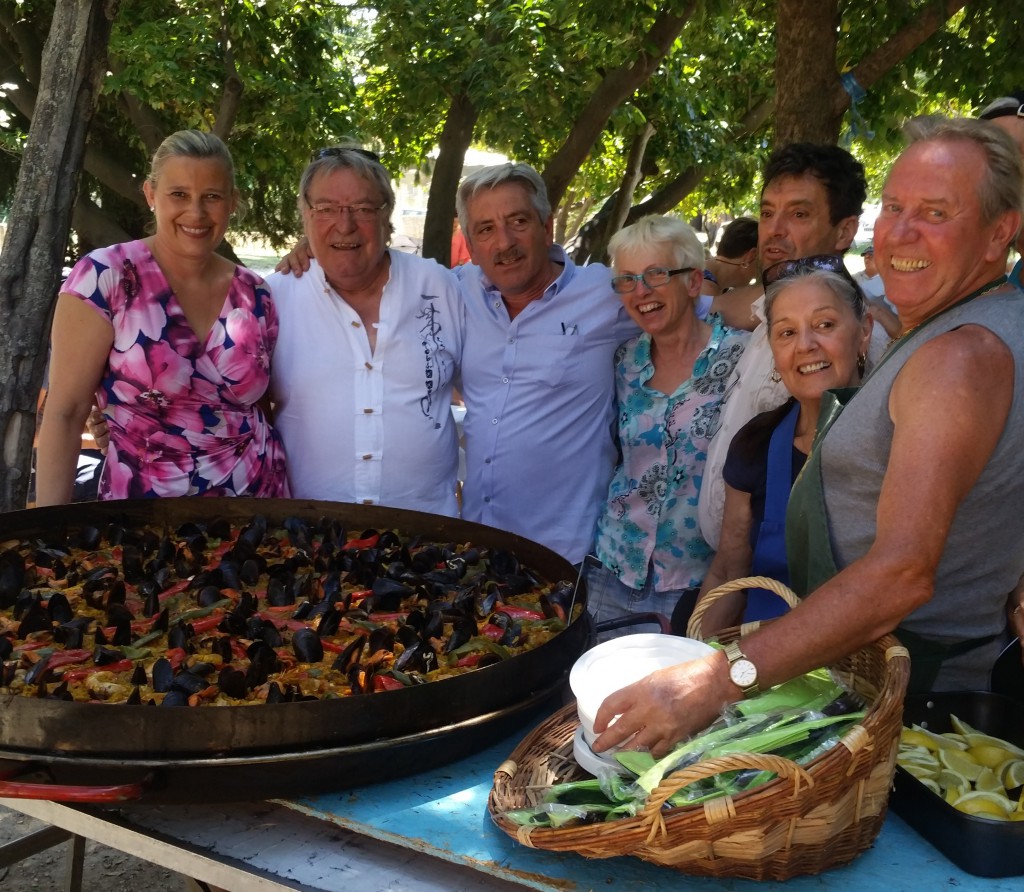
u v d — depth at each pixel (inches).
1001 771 74.0
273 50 370.9
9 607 102.3
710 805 60.7
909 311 77.2
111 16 143.2
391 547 119.6
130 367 126.2
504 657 93.0
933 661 84.5
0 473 145.8
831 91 219.9
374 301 139.3
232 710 72.4
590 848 63.2
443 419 143.6
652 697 68.7
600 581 138.5
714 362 128.6
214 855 73.8
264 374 133.9
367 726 75.9
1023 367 71.4
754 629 79.6
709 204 468.1
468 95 323.0
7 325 143.7
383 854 74.7
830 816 63.5
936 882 66.9
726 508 112.6
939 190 72.7
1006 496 76.7
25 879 162.9
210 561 115.0
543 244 140.7
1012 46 258.1
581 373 142.2
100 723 72.0
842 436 79.7
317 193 130.0
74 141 143.9
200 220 124.0
